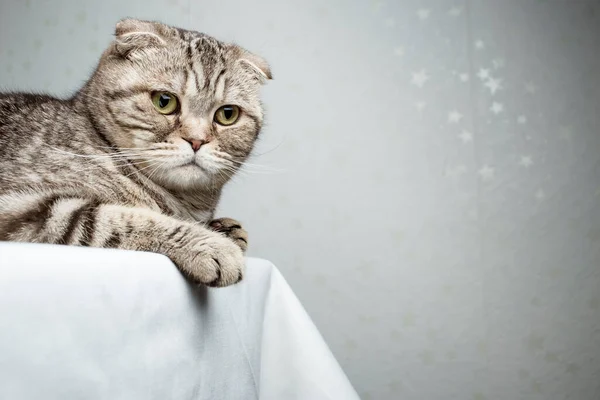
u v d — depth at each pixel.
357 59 0.72
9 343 0.21
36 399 0.22
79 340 0.24
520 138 0.69
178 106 0.43
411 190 0.70
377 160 0.71
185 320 0.30
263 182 0.71
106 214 0.35
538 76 0.70
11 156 0.41
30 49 0.81
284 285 0.39
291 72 0.73
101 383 0.25
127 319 0.27
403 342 0.69
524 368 0.67
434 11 0.71
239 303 0.35
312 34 0.73
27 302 0.22
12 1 0.82
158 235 0.34
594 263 0.67
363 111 0.71
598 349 0.67
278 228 0.71
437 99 0.71
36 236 0.35
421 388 0.68
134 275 0.27
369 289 0.69
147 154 0.42
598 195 0.68
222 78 0.45
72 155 0.41
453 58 0.71
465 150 0.70
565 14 0.70
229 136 0.45
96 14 0.80
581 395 0.66
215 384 0.32
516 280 0.68
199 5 0.75
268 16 0.74
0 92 0.50
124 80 0.43
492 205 0.69
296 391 0.37
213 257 0.33
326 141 0.72
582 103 0.69
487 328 0.68
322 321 0.69
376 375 0.68
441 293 0.69
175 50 0.44
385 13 0.72
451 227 0.69
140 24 0.45
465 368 0.67
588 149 0.69
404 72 0.71
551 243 0.68
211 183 0.45
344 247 0.70
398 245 0.70
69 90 0.79
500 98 0.70
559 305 0.67
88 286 0.25
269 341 0.38
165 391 0.28
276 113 0.72
